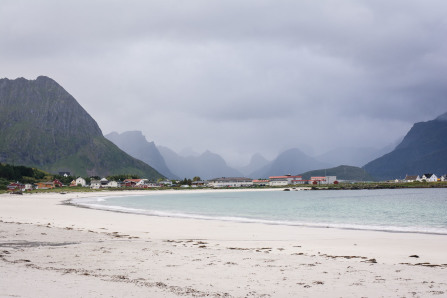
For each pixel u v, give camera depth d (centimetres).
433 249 2795
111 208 8181
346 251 2703
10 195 17588
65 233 3575
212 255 2425
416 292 1556
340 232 3919
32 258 2233
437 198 12531
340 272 1934
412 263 2266
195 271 1936
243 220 5341
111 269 1947
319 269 2008
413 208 7888
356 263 2183
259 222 5031
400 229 4184
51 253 2430
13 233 3497
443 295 1509
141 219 5400
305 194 19225
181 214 6462
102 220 5203
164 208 8394
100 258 2273
